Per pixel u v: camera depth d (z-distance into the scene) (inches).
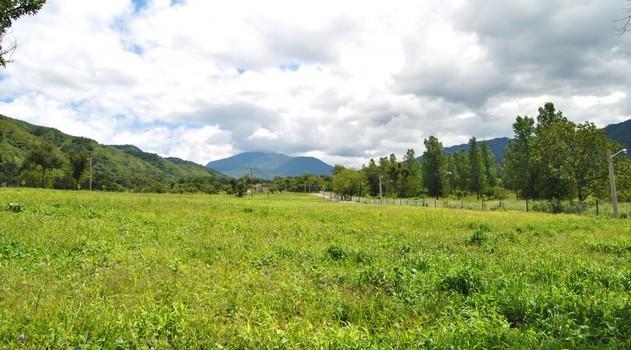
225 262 436.8
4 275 333.1
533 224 936.3
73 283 323.0
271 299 302.5
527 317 268.8
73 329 231.3
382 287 341.7
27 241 488.1
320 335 230.4
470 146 4170.8
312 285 346.3
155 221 773.3
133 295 300.0
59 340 210.7
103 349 211.0
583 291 323.0
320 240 639.8
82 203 1078.4
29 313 247.9
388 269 393.4
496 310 279.6
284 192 6530.5
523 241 658.8
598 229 882.1
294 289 324.2
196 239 580.7
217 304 283.1
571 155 2178.9
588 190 2192.4
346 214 1150.3
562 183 2455.7
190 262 431.2
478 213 1430.9
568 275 381.7
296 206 1556.3
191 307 279.7
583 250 578.2
